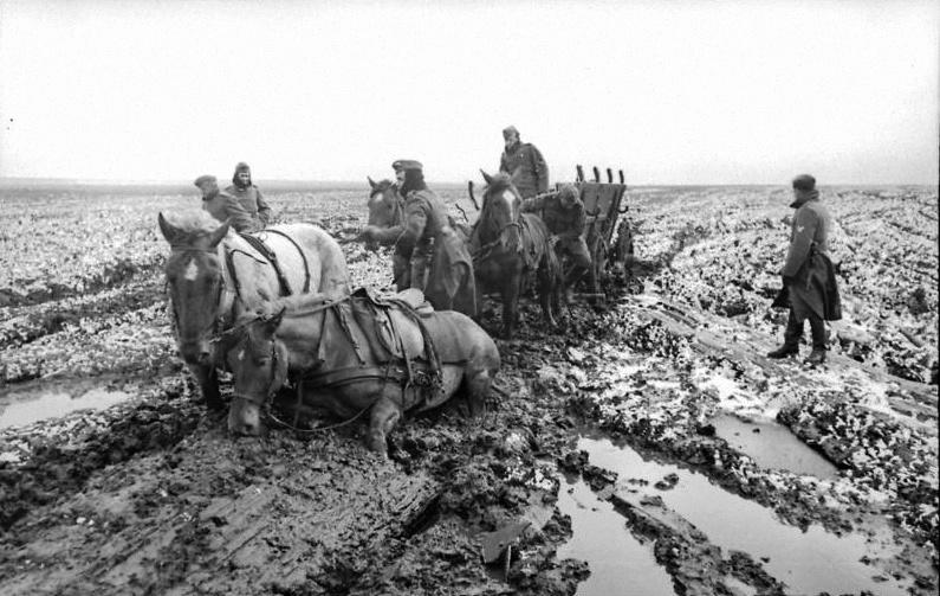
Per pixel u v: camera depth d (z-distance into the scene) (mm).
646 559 4344
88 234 19203
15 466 5184
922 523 4723
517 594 3842
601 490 5285
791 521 4852
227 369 5324
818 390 7504
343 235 16953
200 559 3775
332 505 4402
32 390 7500
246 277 5414
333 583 3807
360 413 5348
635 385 7730
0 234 18531
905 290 11625
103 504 4242
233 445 4820
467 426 5930
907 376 8305
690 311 11688
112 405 6934
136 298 12570
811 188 8250
